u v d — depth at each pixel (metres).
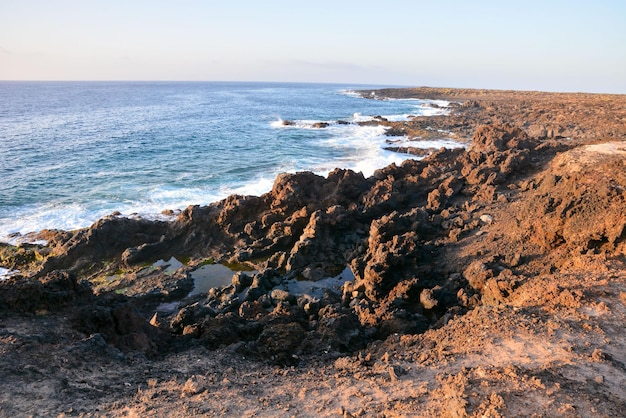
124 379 11.81
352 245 28.67
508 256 22.11
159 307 23.41
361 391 11.33
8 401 9.94
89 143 65.38
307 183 33.78
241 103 162.75
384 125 86.62
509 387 10.23
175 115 111.19
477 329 14.19
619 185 21.69
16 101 156.12
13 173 47.00
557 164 32.06
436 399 10.29
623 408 9.49
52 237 30.77
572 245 20.70
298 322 19.12
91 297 15.52
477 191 32.78
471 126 78.38
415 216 28.61
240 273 24.77
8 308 13.55
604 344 12.34
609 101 112.81
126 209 36.88
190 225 30.72
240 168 50.88
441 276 23.08
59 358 11.85
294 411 10.51
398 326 17.94
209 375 12.60
